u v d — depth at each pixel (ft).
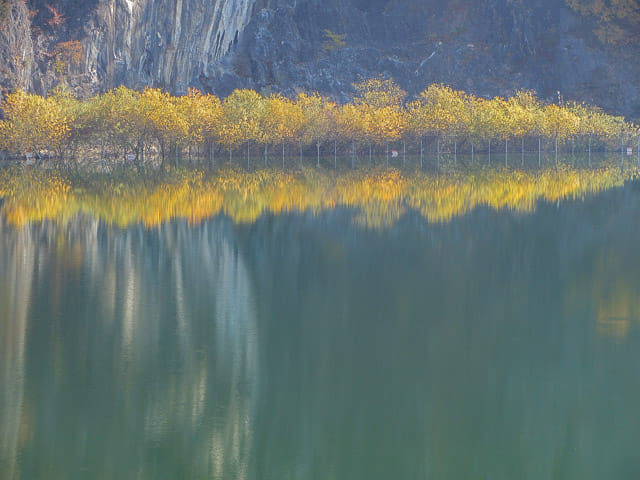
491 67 549.13
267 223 167.43
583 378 73.20
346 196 219.00
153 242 142.92
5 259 125.18
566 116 457.27
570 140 482.28
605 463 57.11
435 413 65.51
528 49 550.36
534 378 73.31
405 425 63.10
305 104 436.35
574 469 56.49
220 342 83.15
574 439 61.16
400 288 108.68
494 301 101.50
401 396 68.80
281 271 119.34
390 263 126.00
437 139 459.73
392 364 77.20
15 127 342.85
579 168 336.08
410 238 149.69
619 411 65.77
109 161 378.12
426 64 549.95
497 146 488.44
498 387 71.26
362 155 462.60
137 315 92.94
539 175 294.66
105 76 448.65
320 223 167.94
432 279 114.21
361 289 107.96
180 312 94.43
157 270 118.83
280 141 424.46
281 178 279.90
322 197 216.33
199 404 66.49
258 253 133.69
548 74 544.21
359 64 544.21
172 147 399.85
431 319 92.84
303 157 440.86
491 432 62.08
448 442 60.59
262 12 540.52
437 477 55.01
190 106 390.42
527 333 87.51
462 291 106.83
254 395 68.74
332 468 56.34
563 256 131.34
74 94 425.28
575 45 536.83
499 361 78.33
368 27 562.66
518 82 543.39
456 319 92.84
